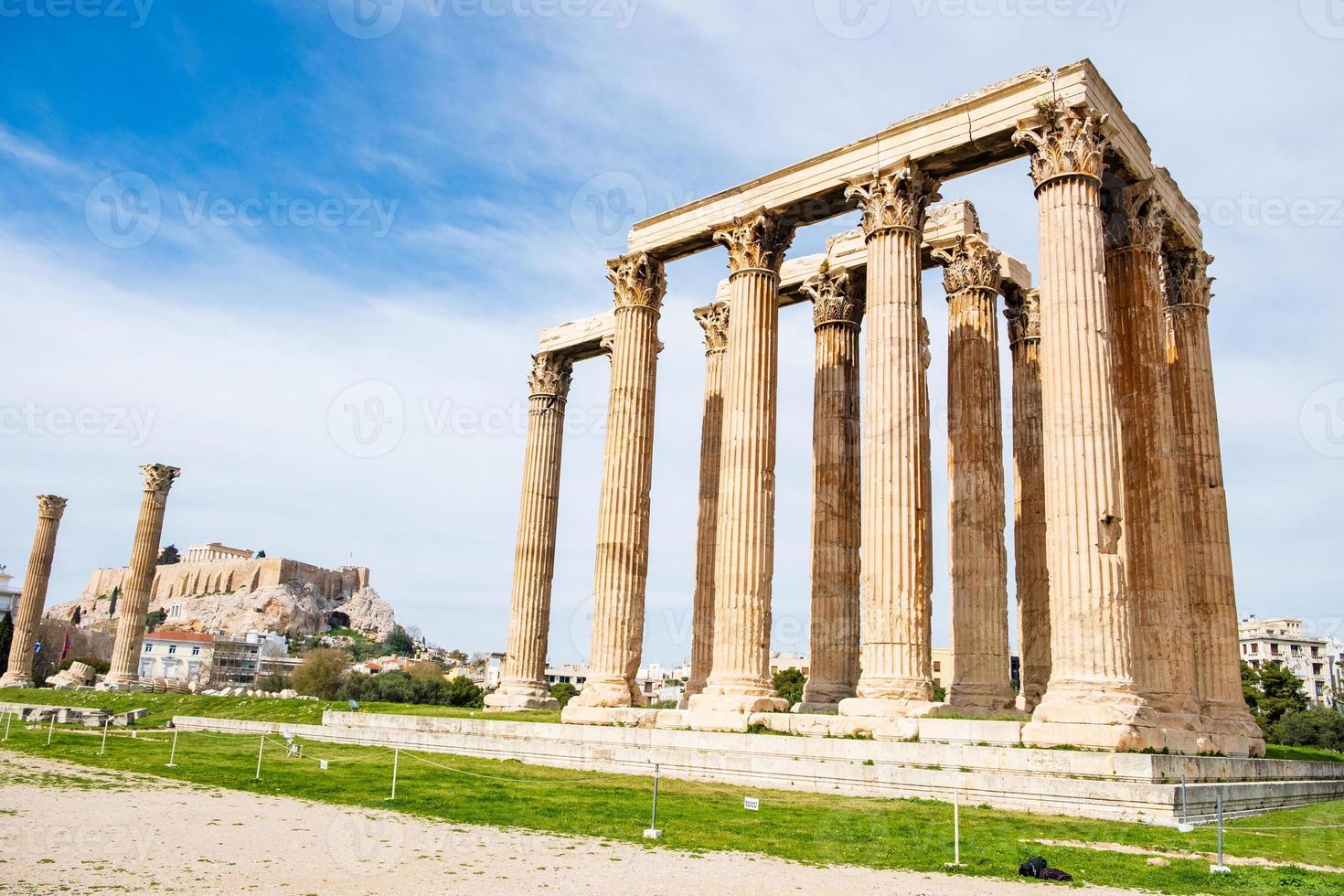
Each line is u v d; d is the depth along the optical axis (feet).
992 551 97.96
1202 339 103.35
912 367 88.79
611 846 49.78
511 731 104.42
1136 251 91.50
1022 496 111.45
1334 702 389.19
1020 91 87.56
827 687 103.24
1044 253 81.00
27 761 97.86
